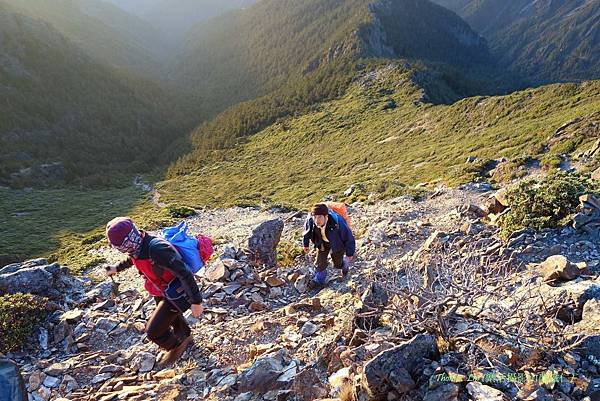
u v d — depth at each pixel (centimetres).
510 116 5384
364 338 397
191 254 401
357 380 322
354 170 5891
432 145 5656
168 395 388
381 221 1340
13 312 542
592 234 635
